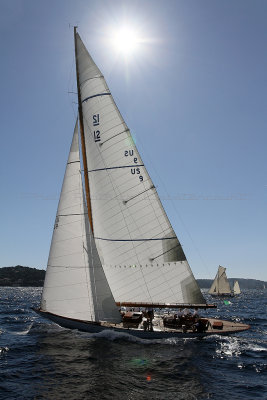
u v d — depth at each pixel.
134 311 24.30
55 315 22.27
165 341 21.73
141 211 23.94
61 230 23.05
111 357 18.09
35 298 105.62
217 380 15.42
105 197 24.75
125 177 24.31
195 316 23.28
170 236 23.62
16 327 29.16
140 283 23.64
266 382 15.40
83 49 25.77
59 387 13.95
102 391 13.55
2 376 15.20
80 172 23.69
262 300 116.25
